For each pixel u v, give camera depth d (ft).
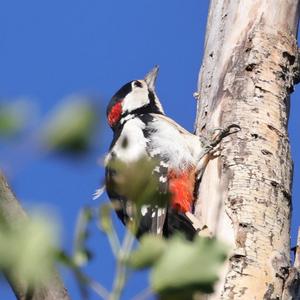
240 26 33.19
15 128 8.23
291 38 33.22
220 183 29.78
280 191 29.22
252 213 28.17
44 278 8.92
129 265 8.92
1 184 13.30
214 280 8.68
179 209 32.60
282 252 27.58
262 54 32.42
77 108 8.32
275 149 30.53
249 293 26.21
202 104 33.42
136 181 10.14
